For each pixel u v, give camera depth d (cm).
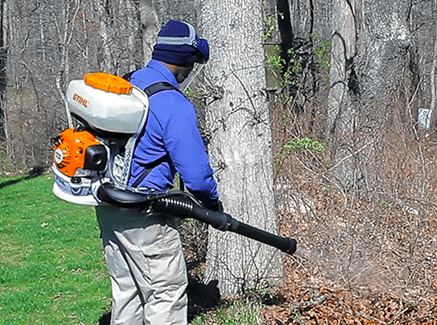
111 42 1655
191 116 320
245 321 471
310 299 511
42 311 561
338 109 1085
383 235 575
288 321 471
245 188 512
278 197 674
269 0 1336
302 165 661
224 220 334
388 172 648
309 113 902
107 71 1652
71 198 322
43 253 813
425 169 657
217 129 512
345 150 768
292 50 1068
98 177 320
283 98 761
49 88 1775
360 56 1062
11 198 1326
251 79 505
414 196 614
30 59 1883
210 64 508
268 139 518
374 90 1040
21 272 705
